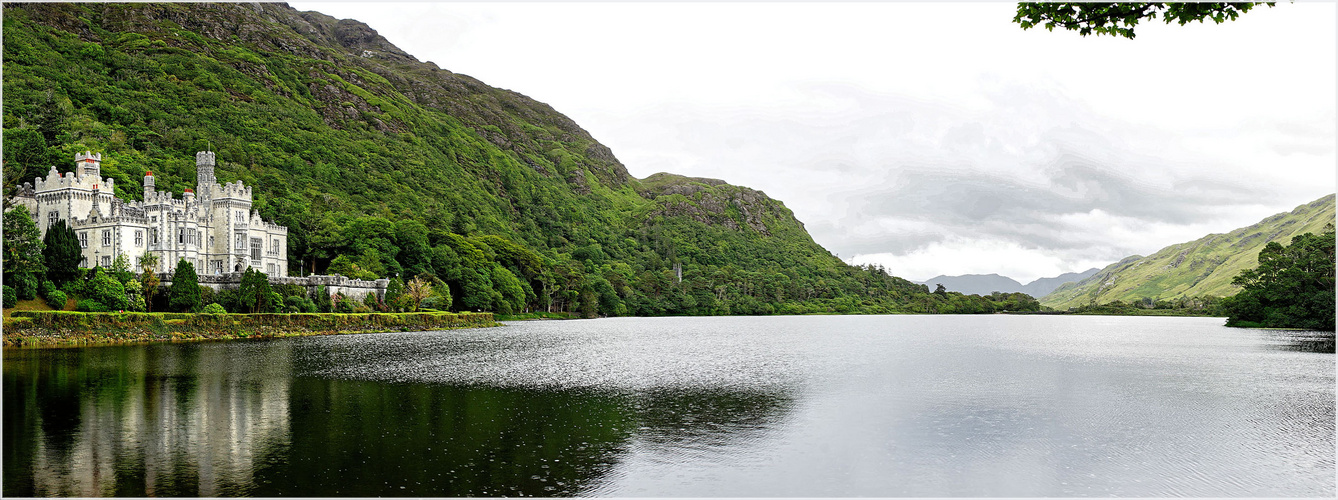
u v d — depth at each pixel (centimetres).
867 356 9138
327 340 10388
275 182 19975
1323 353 9375
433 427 4188
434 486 3097
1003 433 4275
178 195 15438
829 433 4231
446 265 17362
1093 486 3294
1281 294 14675
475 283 17812
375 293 14138
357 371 6638
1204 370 7419
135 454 3500
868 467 3538
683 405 5069
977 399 5450
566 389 5769
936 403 5253
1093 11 2122
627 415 4659
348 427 4147
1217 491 3225
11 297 8656
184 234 12319
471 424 4291
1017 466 3584
